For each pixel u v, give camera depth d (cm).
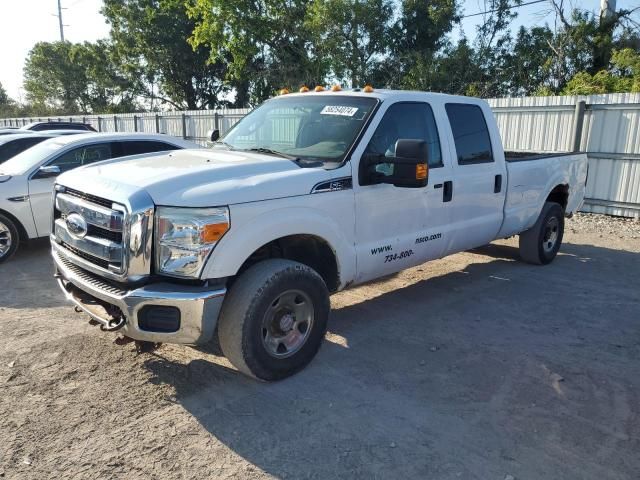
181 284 352
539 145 1250
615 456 318
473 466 308
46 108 6022
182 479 296
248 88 3847
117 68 4569
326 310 415
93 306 377
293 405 370
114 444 325
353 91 501
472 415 360
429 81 2523
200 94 4359
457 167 539
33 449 319
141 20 3888
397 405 371
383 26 2720
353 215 437
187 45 3950
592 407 371
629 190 1120
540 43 2525
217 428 342
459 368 426
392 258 481
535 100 1236
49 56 5612
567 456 318
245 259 365
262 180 382
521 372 420
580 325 518
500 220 612
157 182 357
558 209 728
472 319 530
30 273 696
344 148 441
